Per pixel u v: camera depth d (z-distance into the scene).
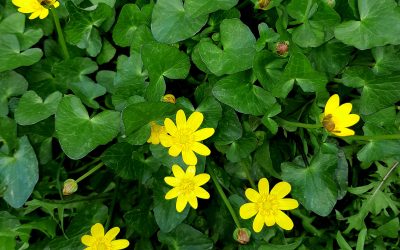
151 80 0.30
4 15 0.37
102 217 0.34
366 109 0.32
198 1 0.31
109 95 0.35
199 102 0.33
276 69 0.32
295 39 0.31
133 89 0.32
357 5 0.31
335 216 0.36
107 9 0.34
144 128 0.30
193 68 0.35
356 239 0.36
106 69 0.37
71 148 0.30
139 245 0.34
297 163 0.33
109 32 0.36
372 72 0.30
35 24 0.36
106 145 0.37
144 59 0.29
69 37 0.34
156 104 0.28
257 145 0.33
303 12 0.31
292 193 0.31
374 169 0.36
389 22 0.30
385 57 0.32
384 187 0.34
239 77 0.31
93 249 0.30
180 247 0.33
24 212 0.35
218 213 0.35
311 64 0.31
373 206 0.34
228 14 0.32
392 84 0.31
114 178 0.36
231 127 0.32
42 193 0.35
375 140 0.31
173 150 0.29
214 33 0.33
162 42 0.32
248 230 0.30
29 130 0.34
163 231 0.31
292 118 0.34
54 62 0.36
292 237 0.35
